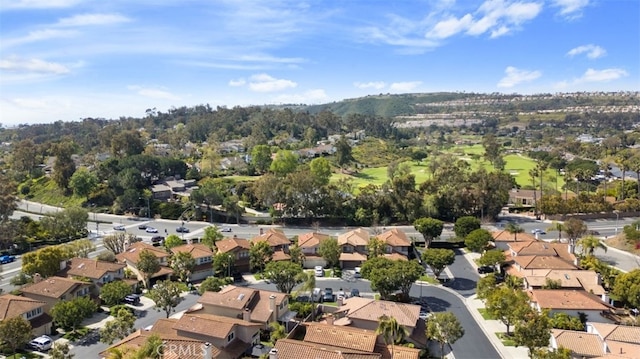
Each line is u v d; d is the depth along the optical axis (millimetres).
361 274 88250
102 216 156250
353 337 59219
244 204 163250
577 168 188500
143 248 101438
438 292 89438
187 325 63031
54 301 76500
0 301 70688
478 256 111625
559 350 56781
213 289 83250
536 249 97500
